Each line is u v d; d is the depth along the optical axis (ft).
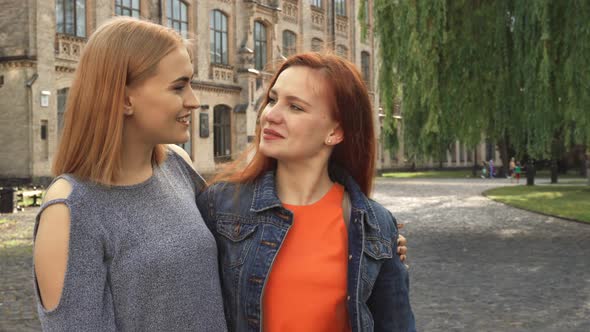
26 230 42.01
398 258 6.26
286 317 5.51
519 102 36.91
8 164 74.28
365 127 6.15
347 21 131.75
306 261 5.62
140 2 85.76
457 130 39.17
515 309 20.33
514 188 89.97
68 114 4.96
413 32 37.22
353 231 5.83
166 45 5.07
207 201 6.09
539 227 43.24
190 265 5.12
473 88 38.27
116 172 5.01
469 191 86.69
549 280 25.00
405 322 6.18
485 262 29.32
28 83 72.74
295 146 5.65
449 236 39.14
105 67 4.87
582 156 142.20
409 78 38.58
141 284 4.85
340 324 5.70
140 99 4.99
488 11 37.37
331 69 5.74
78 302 4.48
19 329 17.95
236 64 102.37
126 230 4.90
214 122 99.25
